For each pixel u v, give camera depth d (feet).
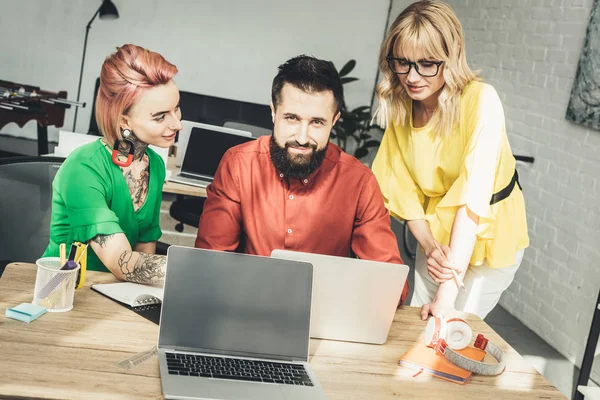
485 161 7.55
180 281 5.76
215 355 5.73
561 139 13.84
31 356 5.24
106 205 6.86
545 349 13.41
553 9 14.65
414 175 8.37
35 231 8.02
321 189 7.09
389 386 5.71
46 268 6.01
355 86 26.03
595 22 12.81
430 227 8.55
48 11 25.03
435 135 7.91
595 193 12.56
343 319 6.34
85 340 5.63
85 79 25.55
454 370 6.02
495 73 17.03
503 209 8.47
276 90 6.50
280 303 5.92
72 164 6.86
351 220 7.25
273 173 7.05
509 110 16.14
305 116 6.44
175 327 5.70
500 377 6.18
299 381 5.52
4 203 7.86
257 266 5.94
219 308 5.80
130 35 25.25
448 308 7.41
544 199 14.25
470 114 7.63
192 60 25.45
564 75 13.97
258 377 5.47
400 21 7.32
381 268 6.20
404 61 7.39
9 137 25.76
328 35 25.61
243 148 7.14
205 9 25.13
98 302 6.37
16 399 4.75
